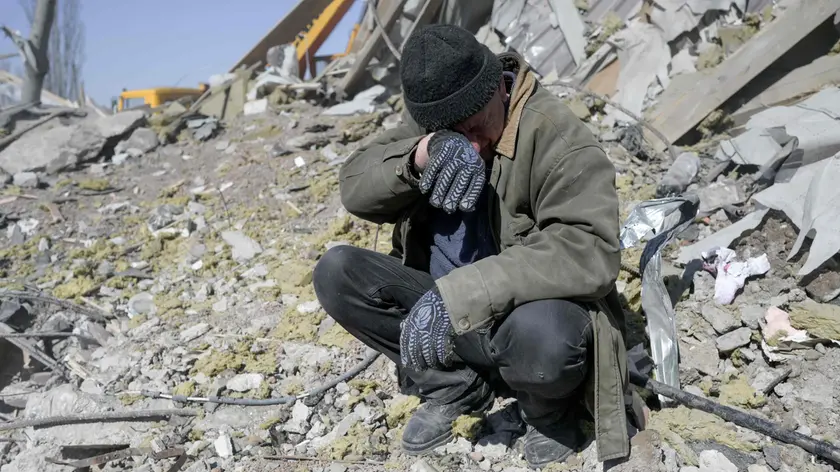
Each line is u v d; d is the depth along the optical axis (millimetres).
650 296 2738
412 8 6508
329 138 5648
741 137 3926
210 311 3688
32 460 2812
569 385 2029
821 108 3809
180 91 9844
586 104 5094
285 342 3254
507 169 2084
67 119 6672
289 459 2531
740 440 2244
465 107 1931
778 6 4676
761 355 2643
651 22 5172
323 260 2379
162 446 2707
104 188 5484
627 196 4027
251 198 4949
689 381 2613
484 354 2342
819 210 2955
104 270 4258
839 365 2477
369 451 2480
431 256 2412
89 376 3297
